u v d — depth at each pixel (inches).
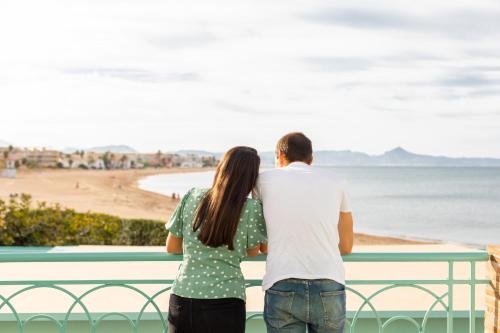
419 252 152.3
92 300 279.3
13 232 628.1
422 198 2517.2
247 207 131.5
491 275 152.9
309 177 134.2
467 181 3097.9
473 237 1818.4
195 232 131.3
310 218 131.0
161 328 244.2
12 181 2425.0
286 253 130.7
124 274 376.5
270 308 131.5
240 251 131.2
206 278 128.7
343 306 131.6
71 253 141.9
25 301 276.7
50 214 654.5
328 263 130.6
